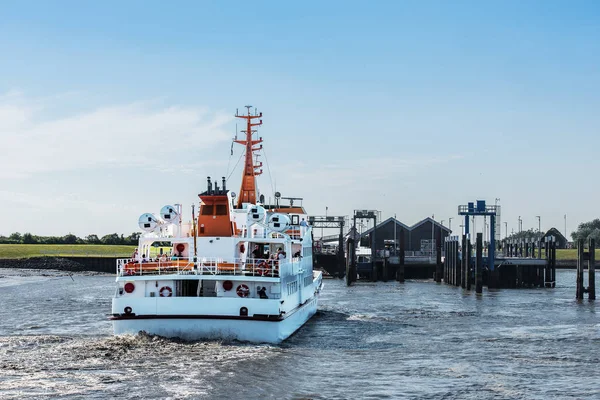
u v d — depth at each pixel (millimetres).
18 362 39406
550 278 116875
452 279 119938
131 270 46062
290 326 51500
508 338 54562
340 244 143875
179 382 35438
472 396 35750
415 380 38750
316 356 44000
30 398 32438
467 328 60531
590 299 89938
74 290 109500
